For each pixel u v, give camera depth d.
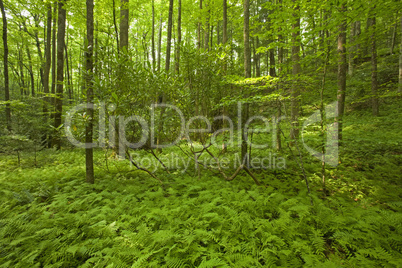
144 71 5.09
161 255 2.67
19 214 3.42
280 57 9.38
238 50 18.36
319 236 3.04
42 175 5.84
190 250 2.74
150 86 5.13
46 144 8.85
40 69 20.33
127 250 2.66
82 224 3.30
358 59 16.47
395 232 3.09
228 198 4.16
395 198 4.24
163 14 18.67
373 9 3.54
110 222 3.45
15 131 7.17
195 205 4.05
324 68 4.53
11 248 2.82
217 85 5.78
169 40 9.89
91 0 4.77
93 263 2.63
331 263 2.39
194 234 2.99
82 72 4.73
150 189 4.94
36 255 2.58
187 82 5.79
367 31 4.11
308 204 4.05
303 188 4.94
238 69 6.39
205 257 2.56
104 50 4.74
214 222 3.37
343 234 2.94
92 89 4.82
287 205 3.82
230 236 3.04
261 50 4.95
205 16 13.09
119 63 4.66
